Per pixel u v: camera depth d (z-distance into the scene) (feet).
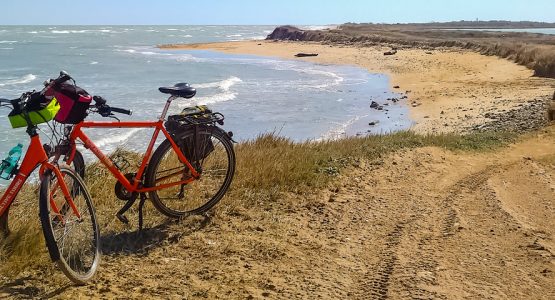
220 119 15.87
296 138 62.23
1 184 28.48
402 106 83.87
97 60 185.98
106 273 12.47
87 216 12.58
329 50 238.89
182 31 594.65
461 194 23.94
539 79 103.30
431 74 128.67
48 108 11.50
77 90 12.58
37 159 11.57
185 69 155.74
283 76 137.39
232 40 384.68
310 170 23.72
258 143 31.48
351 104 87.56
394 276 13.50
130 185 14.43
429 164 31.07
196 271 13.02
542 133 47.85
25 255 12.48
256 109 82.89
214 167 18.62
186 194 17.40
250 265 13.64
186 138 15.12
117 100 87.56
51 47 264.11
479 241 16.78
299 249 15.11
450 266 14.42
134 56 213.25
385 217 19.10
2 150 51.24
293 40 329.31
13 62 169.68
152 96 93.91
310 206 19.54
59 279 11.83
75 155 13.93
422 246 16.05
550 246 16.49
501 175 29.76
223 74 141.49
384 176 26.14
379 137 38.99
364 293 12.48
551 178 29.32
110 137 51.90
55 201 11.75
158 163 14.79
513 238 17.24
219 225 16.40
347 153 29.37
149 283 12.12
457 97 87.66
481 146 40.68
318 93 102.01
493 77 112.27
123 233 14.84
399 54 196.03
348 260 14.60
